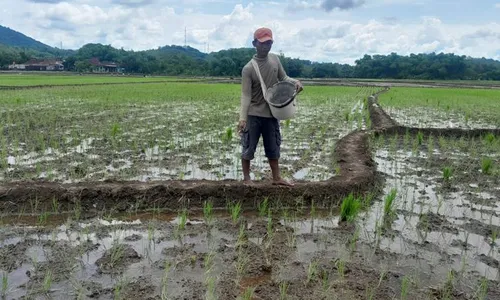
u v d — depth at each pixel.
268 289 3.60
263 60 5.65
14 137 10.07
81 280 3.70
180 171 7.36
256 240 4.65
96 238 4.62
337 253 4.33
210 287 3.53
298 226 5.10
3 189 5.52
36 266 3.92
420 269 4.02
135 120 13.23
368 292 3.59
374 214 5.50
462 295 3.58
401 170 7.74
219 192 5.76
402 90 35.72
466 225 5.13
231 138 9.91
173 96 23.42
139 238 4.64
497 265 4.14
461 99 24.08
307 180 6.74
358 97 25.31
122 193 5.62
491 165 7.97
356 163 7.57
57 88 29.64
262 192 5.83
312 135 11.22
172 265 3.98
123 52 122.38
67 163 7.73
